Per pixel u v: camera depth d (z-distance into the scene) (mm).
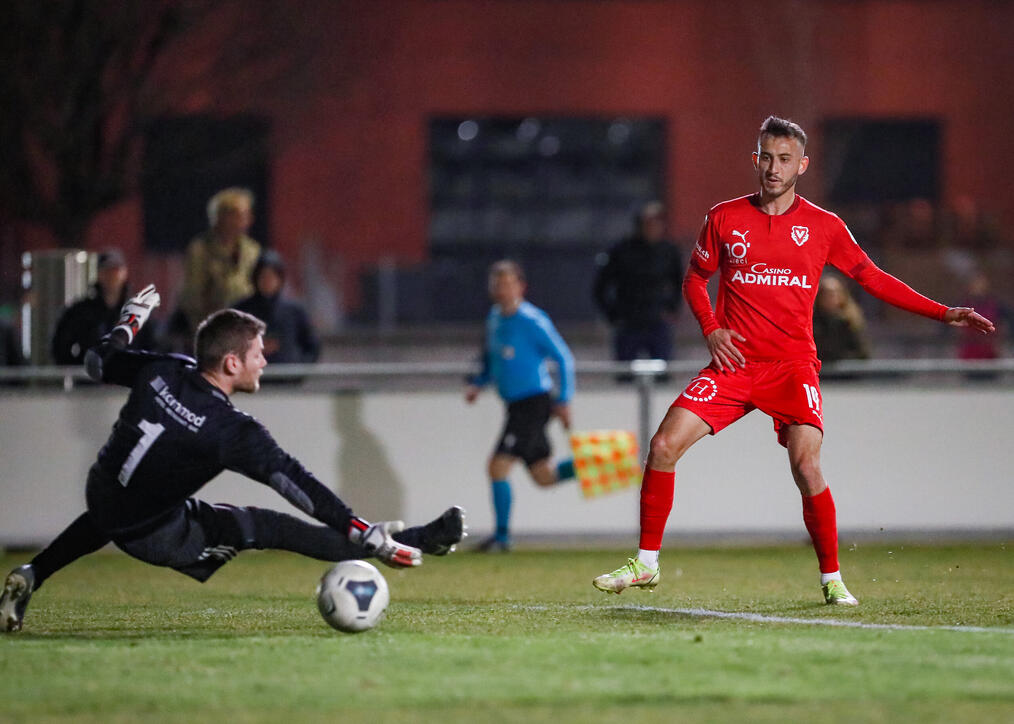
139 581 28875
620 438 35281
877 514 35094
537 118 100562
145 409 19141
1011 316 63375
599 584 22406
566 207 100875
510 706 14961
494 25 99250
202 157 79750
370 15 97625
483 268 73625
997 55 101625
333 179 97750
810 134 100375
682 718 14453
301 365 37281
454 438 35250
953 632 19641
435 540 20172
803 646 18297
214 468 19156
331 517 18734
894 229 81375
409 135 98500
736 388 22391
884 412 35094
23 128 65438
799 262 22094
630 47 100438
